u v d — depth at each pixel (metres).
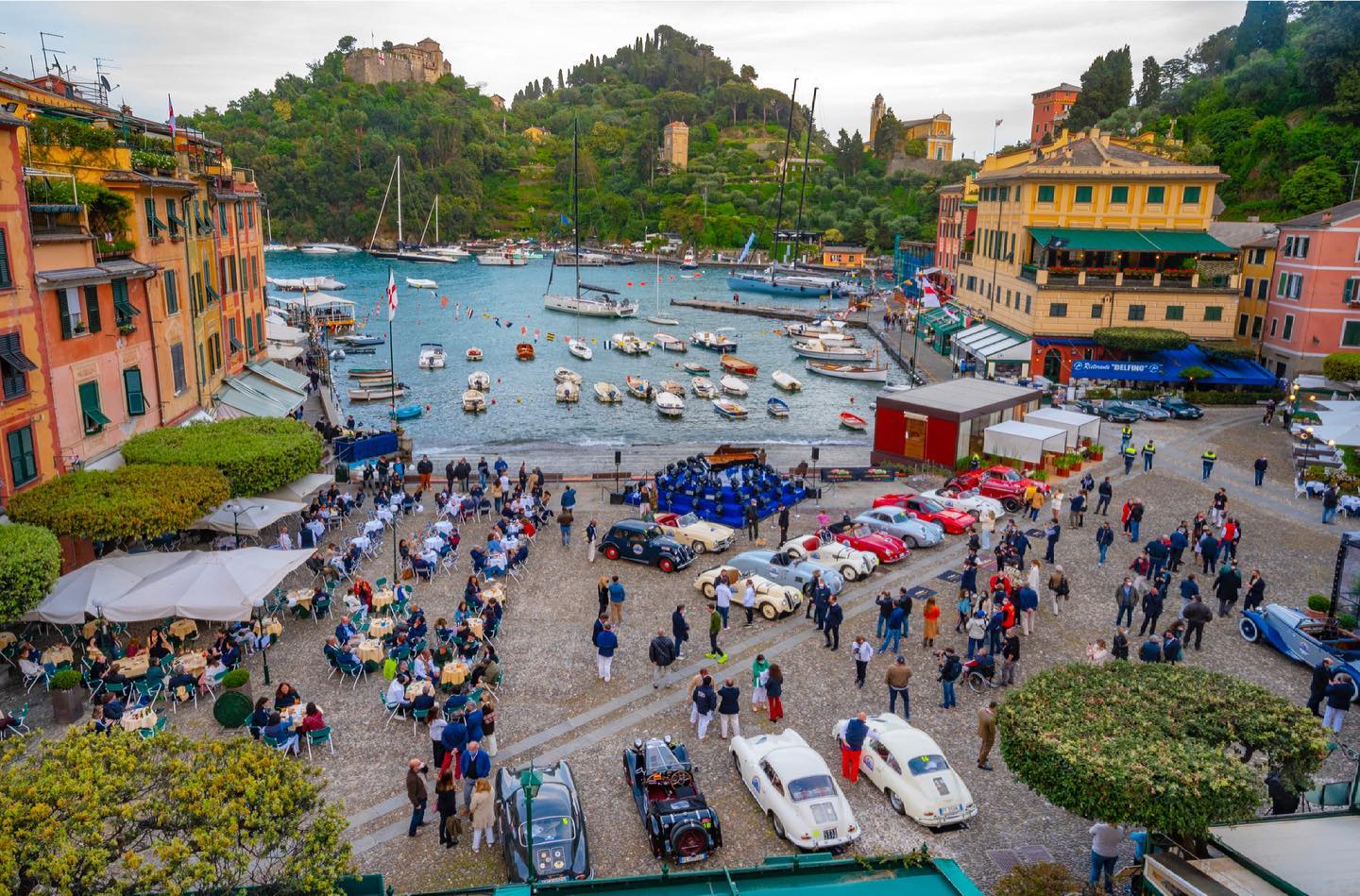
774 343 103.94
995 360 67.19
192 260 41.28
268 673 25.03
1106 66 155.50
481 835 17.98
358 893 14.71
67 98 49.22
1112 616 29.61
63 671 22.55
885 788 19.53
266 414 46.12
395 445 48.38
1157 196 68.81
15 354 27.14
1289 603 30.53
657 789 18.39
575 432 62.00
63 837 11.05
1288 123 105.56
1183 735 15.12
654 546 34.09
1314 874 13.77
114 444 33.38
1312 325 61.62
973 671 24.50
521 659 26.48
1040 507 39.72
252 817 12.22
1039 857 17.78
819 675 25.58
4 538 23.31
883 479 46.88
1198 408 59.25
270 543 36.06
